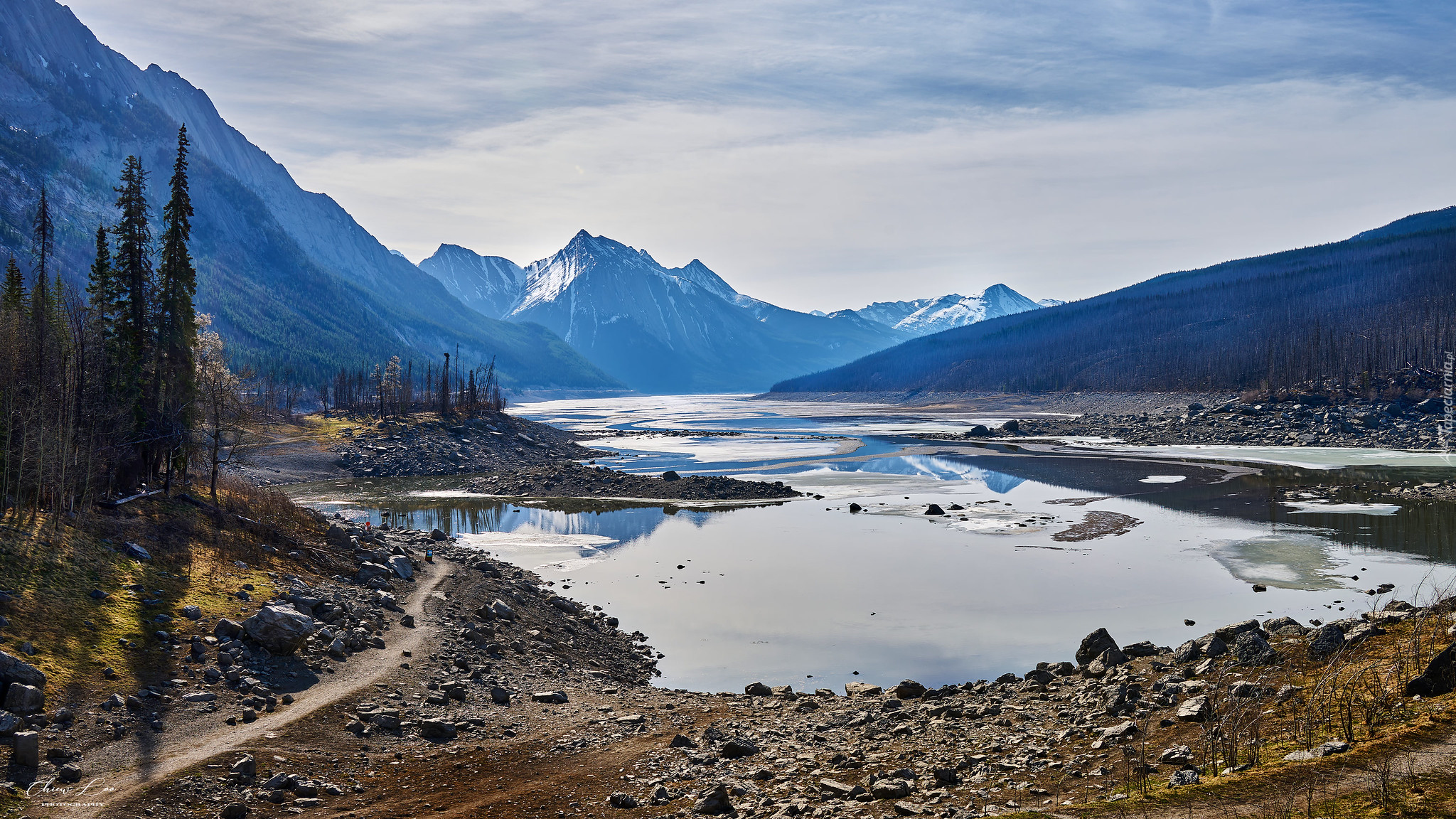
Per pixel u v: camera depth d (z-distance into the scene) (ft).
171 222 213.87
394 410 627.05
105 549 137.59
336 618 140.15
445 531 293.64
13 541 125.29
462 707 114.01
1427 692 82.79
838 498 371.35
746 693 135.64
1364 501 329.31
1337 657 97.50
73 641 106.63
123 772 82.84
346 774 89.81
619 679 145.38
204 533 164.55
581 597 202.90
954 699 118.52
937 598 199.21
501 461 519.19
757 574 226.38
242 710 101.45
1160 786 72.49
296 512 205.36
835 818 74.43
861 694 131.64
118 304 207.62
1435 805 59.26
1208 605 187.93
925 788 81.56
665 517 327.67
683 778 90.12
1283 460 476.95
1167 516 307.58
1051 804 71.92
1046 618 181.27
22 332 204.03
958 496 369.30
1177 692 99.86
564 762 96.12
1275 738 80.59
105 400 195.52
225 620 121.49
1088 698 106.52
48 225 222.89
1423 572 214.48
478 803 83.66
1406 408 602.85
